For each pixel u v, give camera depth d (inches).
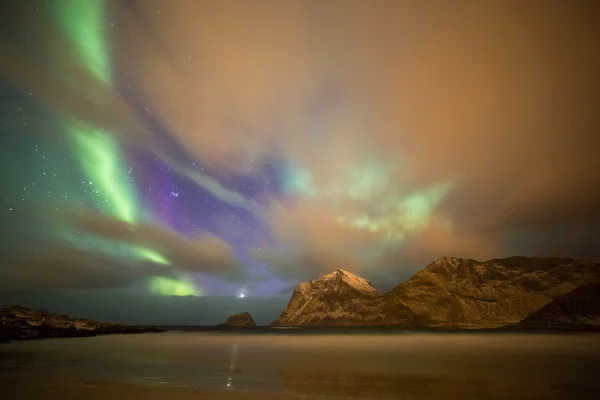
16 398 1006.4
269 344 3289.9
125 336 4286.4
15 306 4244.6
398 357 2113.7
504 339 4143.7
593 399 1021.2
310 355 2214.6
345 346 3043.8
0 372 1481.3
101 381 1262.3
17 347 2669.8
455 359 1991.9
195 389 1118.4
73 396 1024.2
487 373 1472.7
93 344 2982.3
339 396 1035.3
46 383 1226.6
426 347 2942.9
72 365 1688.0
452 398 1024.2
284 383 1230.3
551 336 4825.3
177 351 2432.3
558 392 1109.7
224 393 1064.8
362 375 1411.2
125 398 997.2
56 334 3892.7
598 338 4239.7
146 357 2039.9
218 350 2566.4
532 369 1595.7
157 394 1048.8
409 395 1058.1
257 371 1513.3
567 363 1811.0
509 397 1039.6
